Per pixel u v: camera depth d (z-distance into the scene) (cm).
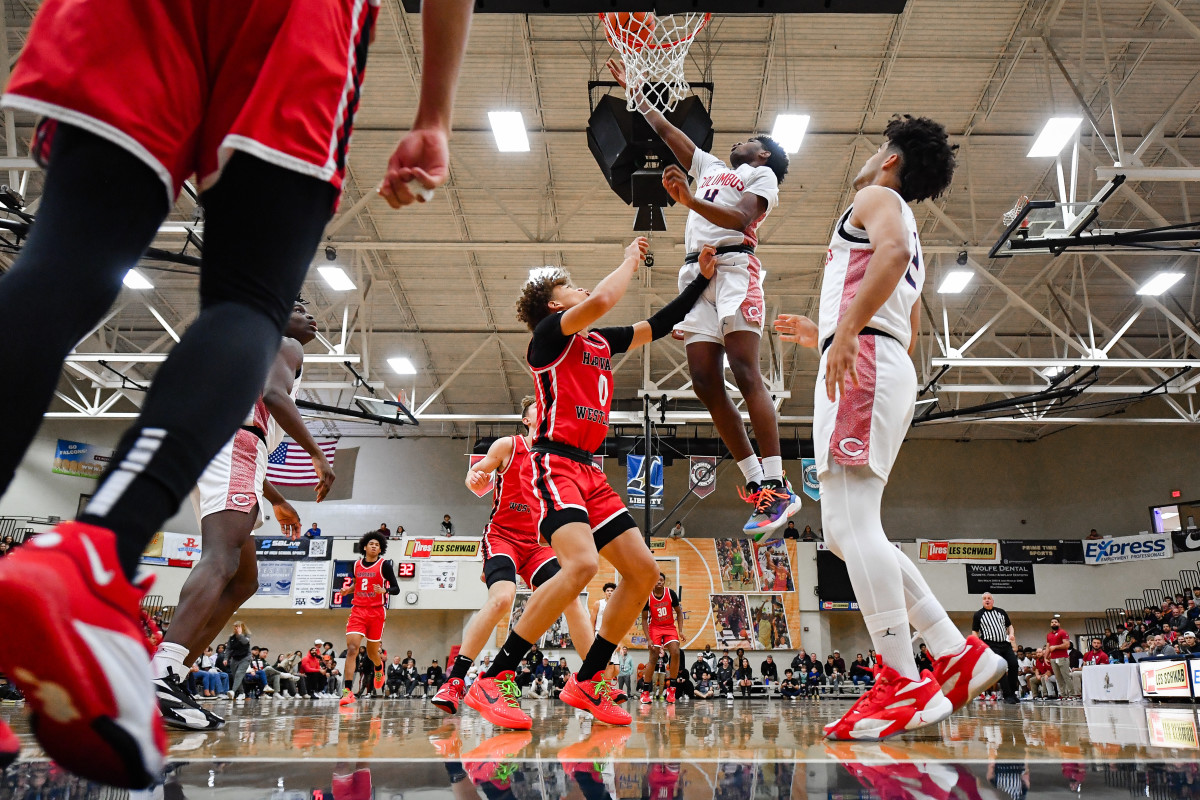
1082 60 1059
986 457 2477
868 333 217
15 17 1093
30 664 59
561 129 1295
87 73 75
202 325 79
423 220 1509
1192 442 2198
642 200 627
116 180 76
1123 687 1002
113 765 65
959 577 2161
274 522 2352
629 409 2245
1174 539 2055
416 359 2072
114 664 62
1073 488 2375
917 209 1466
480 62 1177
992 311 1795
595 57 1167
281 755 148
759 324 343
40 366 69
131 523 66
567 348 283
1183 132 1324
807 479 1978
